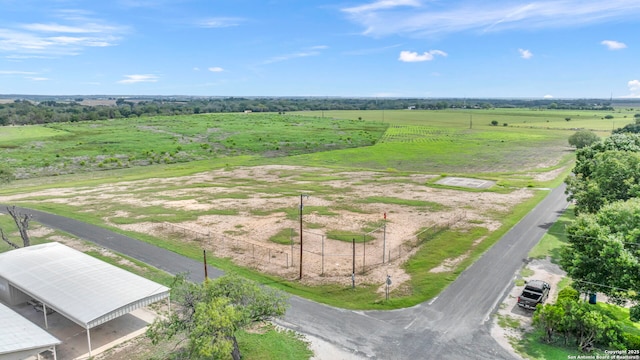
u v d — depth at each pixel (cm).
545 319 2858
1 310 2925
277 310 2616
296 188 8150
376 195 7475
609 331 2719
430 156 12394
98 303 2917
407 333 2988
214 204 6881
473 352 2745
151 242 5028
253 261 4428
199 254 4638
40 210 6588
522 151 13238
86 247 4872
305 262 4384
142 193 7775
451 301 3462
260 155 12681
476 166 10794
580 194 4809
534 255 4478
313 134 16712
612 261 2883
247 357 2695
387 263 4312
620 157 4769
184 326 2462
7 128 17488
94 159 11475
